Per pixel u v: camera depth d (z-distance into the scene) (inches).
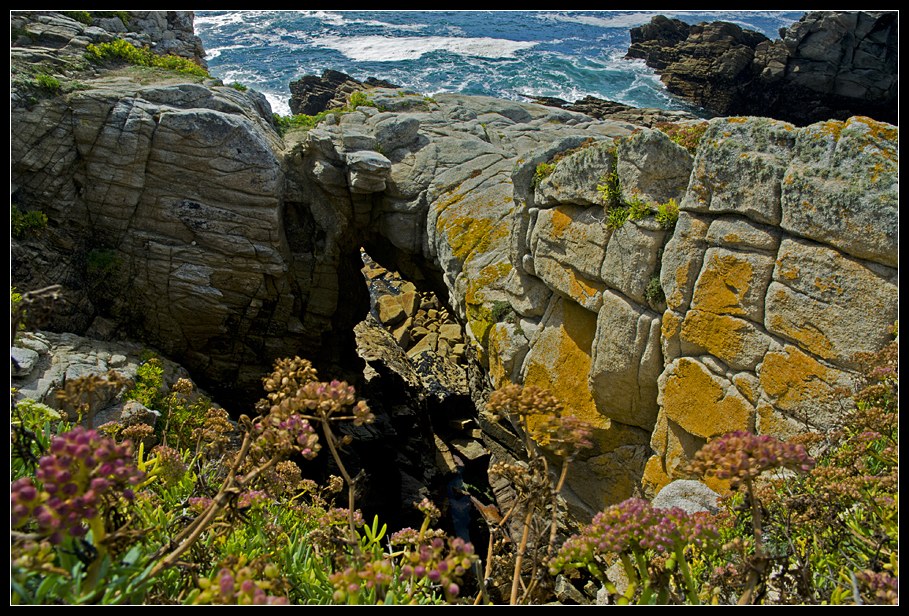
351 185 709.9
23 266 603.5
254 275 697.0
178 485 159.3
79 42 737.6
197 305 685.3
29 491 76.0
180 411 333.1
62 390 112.3
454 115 845.8
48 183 632.4
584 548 113.9
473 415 857.5
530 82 2140.7
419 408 836.6
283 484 173.8
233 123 661.3
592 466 495.8
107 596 85.7
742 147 368.2
